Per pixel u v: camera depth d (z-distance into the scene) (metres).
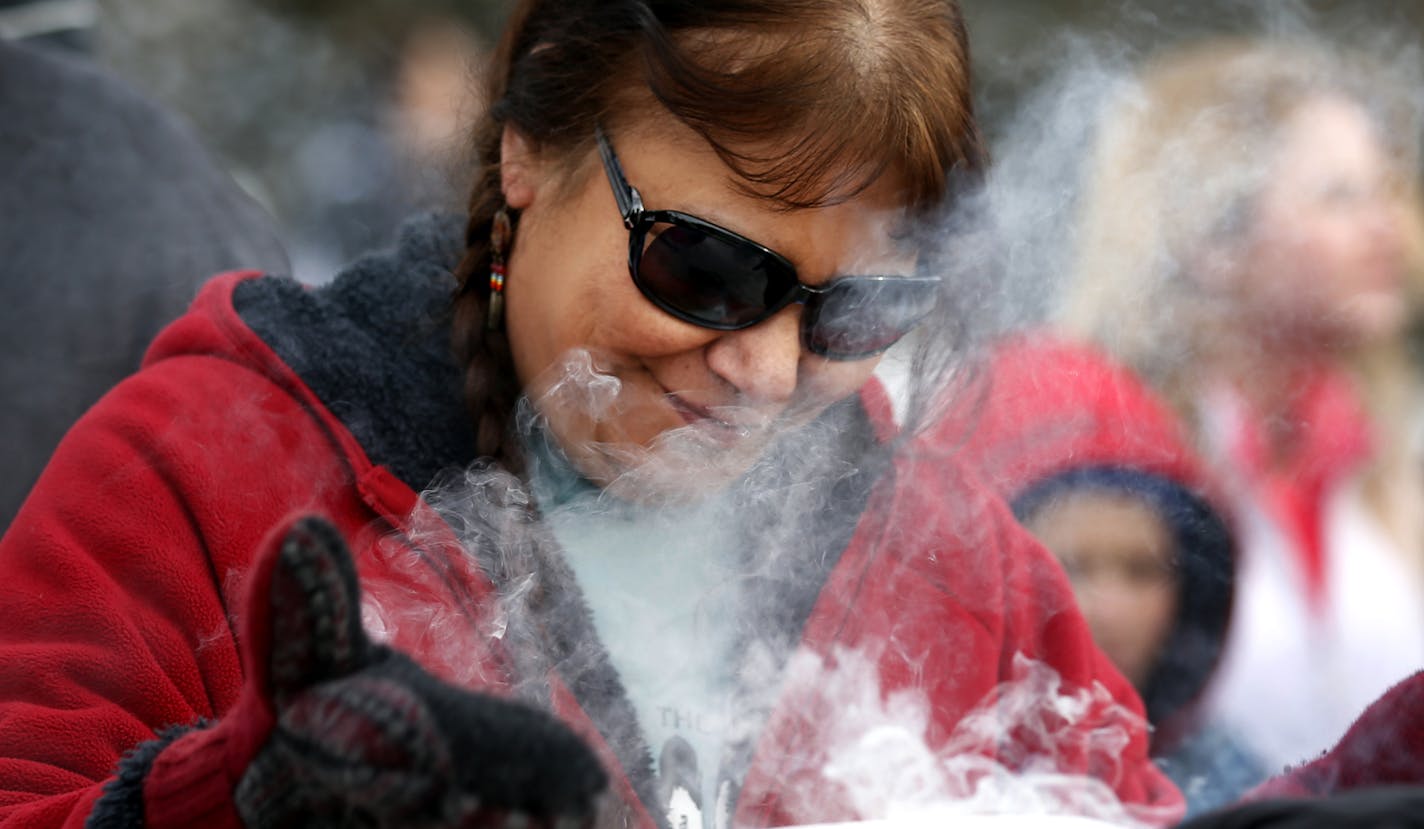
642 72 3.35
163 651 3.37
